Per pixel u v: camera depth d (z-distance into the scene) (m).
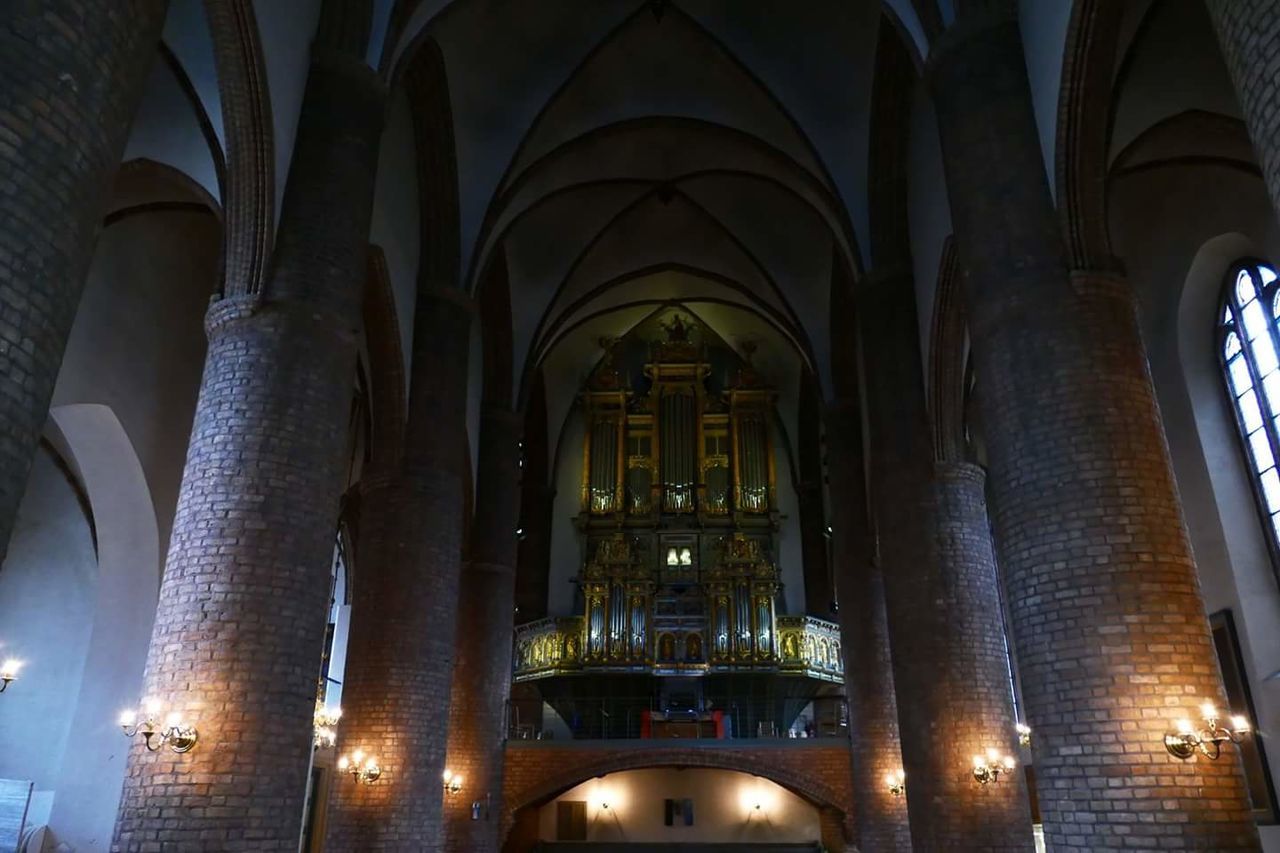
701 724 23.02
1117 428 8.76
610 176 20.81
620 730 25.56
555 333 23.86
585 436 29.56
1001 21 10.88
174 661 8.52
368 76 11.46
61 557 15.11
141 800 8.04
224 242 10.30
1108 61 9.44
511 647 20.62
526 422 29.16
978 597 13.76
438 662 14.52
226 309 9.82
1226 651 12.59
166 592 8.87
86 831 12.87
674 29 17.52
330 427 9.88
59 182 5.26
